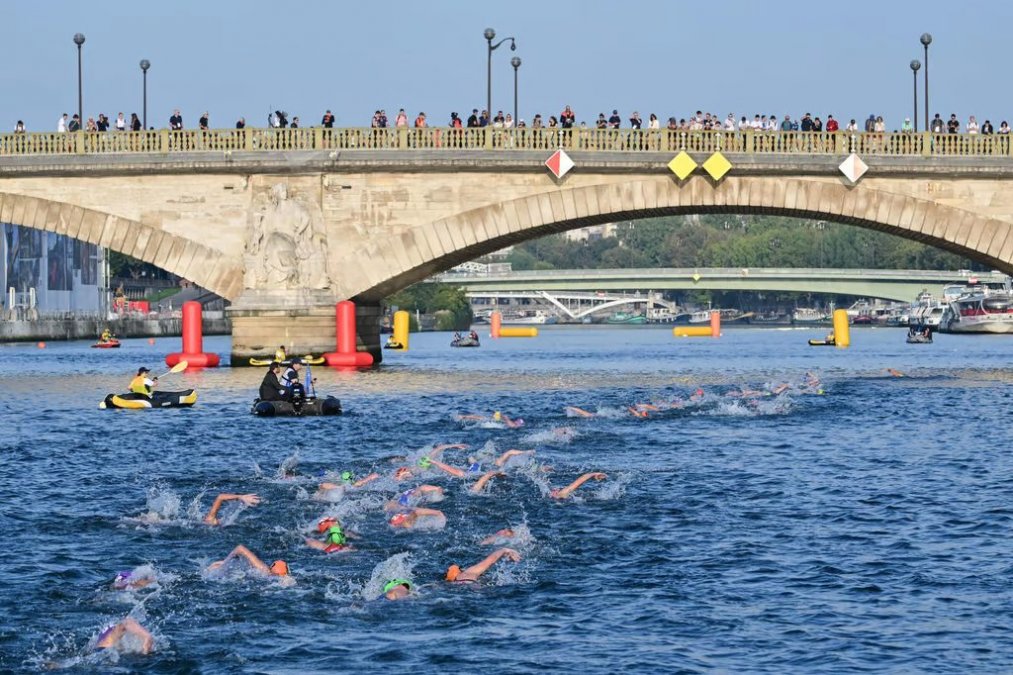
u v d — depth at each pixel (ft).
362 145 467.93
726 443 263.49
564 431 272.51
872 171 454.81
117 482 221.05
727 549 167.43
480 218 467.11
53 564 160.86
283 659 126.82
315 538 173.27
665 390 396.78
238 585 149.89
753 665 125.08
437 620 137.80
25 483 220.23
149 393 346.33
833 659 126.62
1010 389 393.91
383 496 200.23
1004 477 222.48
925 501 200.03
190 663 126.00
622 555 163.94
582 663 125.49
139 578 151.23
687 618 138.72
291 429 293.23
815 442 265.54
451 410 332.60
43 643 131.75
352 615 139.44
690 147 458.50
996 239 456.04
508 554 161.38
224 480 222.07
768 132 456.86
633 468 229.66
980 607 142.31
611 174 462.60
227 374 448.24
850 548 168.35
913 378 450.71
